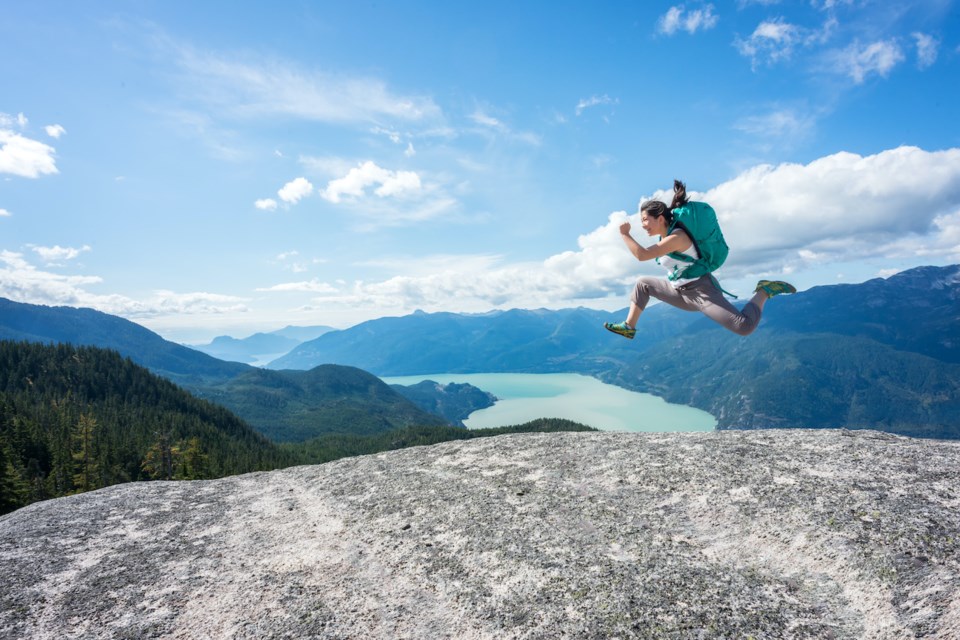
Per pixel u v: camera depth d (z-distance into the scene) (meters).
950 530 3.71
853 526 3.99
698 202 5.84
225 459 105.94
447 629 3.47
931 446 5.41
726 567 3.88
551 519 4.91
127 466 94.44
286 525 5.46
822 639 3.08
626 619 3.38
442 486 6.13
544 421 183.50
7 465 73.62
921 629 2.92
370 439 190.62
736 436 6.52
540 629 3.37
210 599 3.97
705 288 5.97
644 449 6.37
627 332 6.76
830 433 6.18
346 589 4.02
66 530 5.53
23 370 158.00
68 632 3.61
